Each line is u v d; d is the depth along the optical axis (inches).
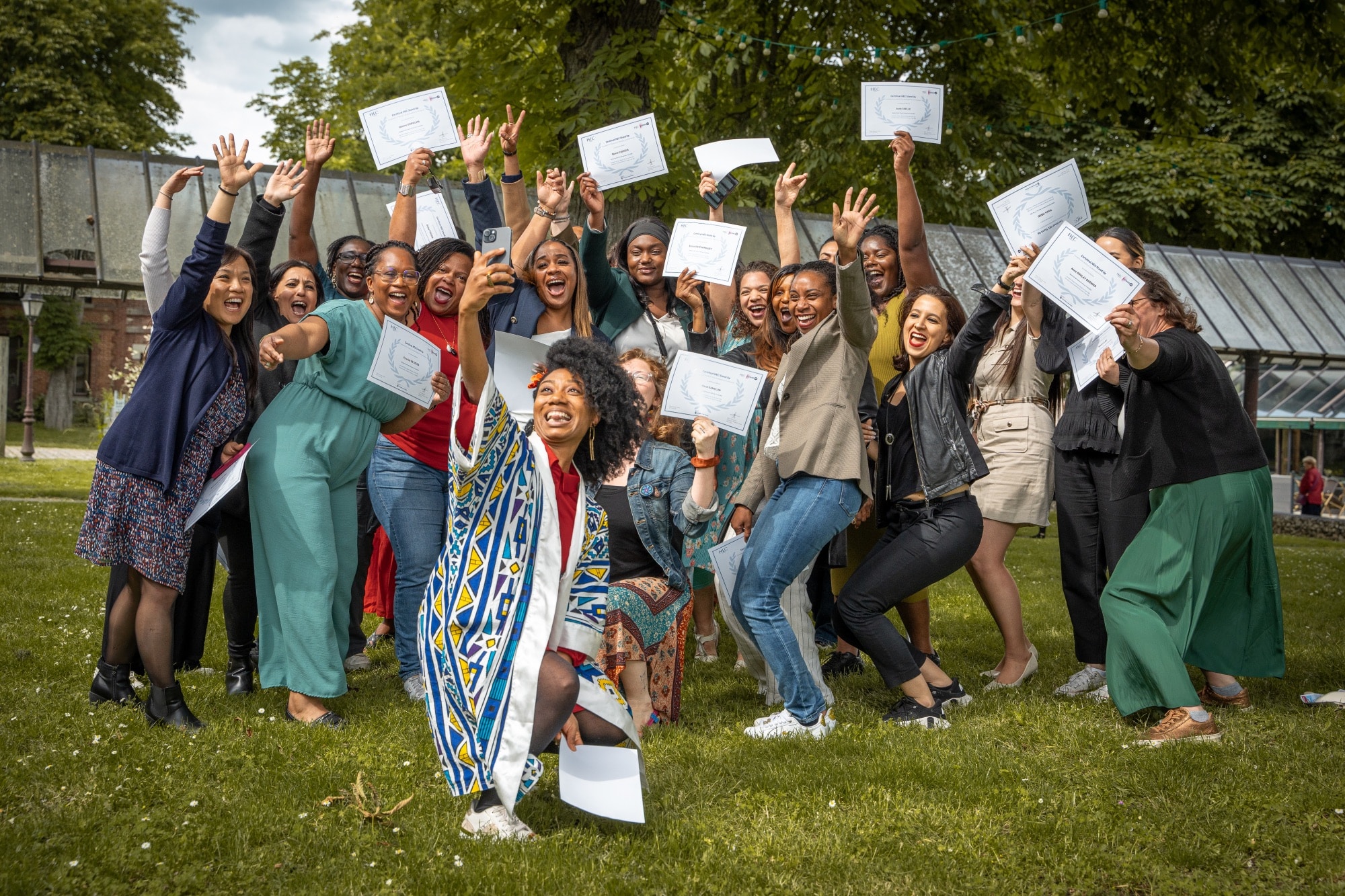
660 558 175.2
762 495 180.1
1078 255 161.6
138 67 1336.1
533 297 206.7
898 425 177.0
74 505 463.5
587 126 410.3
